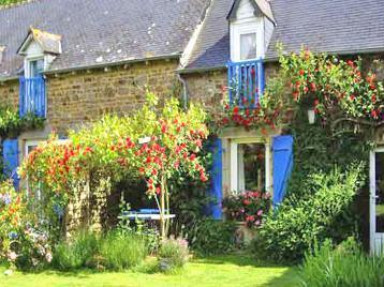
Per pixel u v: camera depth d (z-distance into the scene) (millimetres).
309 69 10125
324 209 9703
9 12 18672
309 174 10172
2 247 9281
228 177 11391
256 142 11344
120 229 10016
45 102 14180
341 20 11219
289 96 10570
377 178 10266
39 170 9539
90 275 8602
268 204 10836
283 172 10602
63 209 9875
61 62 14055
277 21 11945
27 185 10172
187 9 13602
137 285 7875
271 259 9875
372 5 11195
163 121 9297
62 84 13898
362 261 5316
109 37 14070
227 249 10812
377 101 9836
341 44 10617
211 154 11398
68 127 13742
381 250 5961
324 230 9617
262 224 10164
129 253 9070
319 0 11961
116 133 9234
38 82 14250
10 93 15031
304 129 10430
